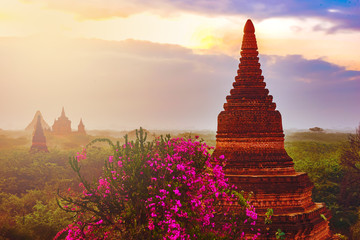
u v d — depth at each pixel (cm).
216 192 1389
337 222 3525
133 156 1355
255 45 2164
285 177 1928
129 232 1257
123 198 1341
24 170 5250
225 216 1437
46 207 3381
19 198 4200
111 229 1312
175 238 1180
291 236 1812
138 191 1288
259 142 2014
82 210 1381
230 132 2034
